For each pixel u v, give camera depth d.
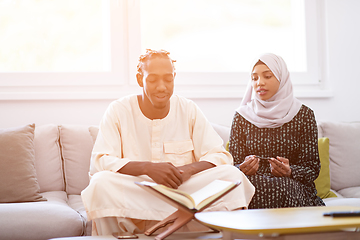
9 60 2.86
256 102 2.25
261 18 3.21
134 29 2.90
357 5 3.12
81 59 2.96
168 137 1.89
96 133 2.47
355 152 2.61
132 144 1.87
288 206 1.90
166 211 1.61
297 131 2.15
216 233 1.52
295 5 3.23
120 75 2.87
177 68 3.07
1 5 2.87
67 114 2.74
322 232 1.20
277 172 1.97
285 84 2.24
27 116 2.70
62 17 2.94
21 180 2.09
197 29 3.11
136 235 1.49
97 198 1.61
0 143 2.13
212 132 1.94
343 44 3.11
